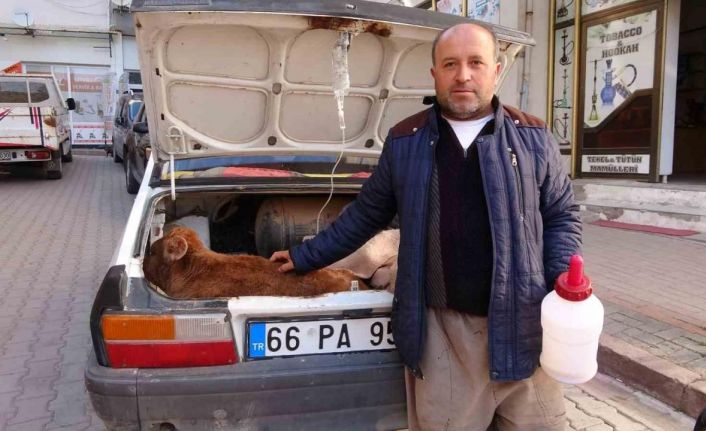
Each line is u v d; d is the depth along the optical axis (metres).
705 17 9.12
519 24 8.41
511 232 1.87
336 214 3.52
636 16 7.30
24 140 11.04
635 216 6.97
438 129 1.97
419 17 2.58
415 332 1.98
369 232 2.23
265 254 3.48
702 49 9.21
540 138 1.97
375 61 2.96
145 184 3.00
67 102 14.54
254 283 2.36
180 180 2.96
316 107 3.12
